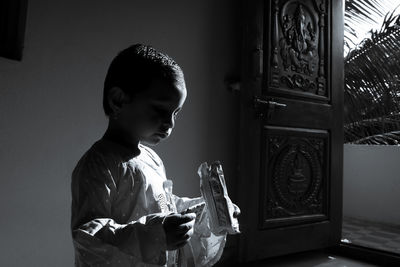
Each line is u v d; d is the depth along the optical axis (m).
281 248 2.26
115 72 0.67
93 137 1.69
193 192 2.12
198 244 0.77
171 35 2.02
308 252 2.62
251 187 2.13
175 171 2.04
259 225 2.17
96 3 1.72
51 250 1.55
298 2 2.40
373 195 4.21
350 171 4.44
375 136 4.64
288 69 2.33
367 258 2.47
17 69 1.48
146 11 1.91
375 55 4.45
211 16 2.22
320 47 2.50
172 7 2.03
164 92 0.63
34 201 1.51
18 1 1.43
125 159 0.68
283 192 2.30
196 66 2.14
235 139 2.34
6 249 1.44
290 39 2.35
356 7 4.45
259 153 2.18
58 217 1.58
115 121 0.70
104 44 1.74
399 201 3.97
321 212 2.49
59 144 1.59
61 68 1.60
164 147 2.00
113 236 0.54
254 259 2.14
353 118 4.81
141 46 0.70
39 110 1.53
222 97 2.28
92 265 0.54
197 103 2.15
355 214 4.38
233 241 2.29
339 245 2.61
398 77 4.43
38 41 1.54
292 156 2.35
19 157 1.48
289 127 2.32
